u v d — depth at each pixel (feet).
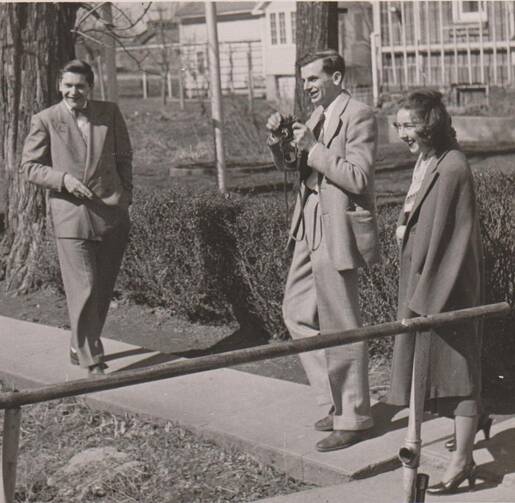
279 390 21.39
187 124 80.38
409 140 16.12
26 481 17.92
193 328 27.63
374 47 82.58
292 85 124.77
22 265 32.48
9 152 32.89
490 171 28.35
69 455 19.15
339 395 18.12
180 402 20.93
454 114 69.56
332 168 17.37
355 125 17.70
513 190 25.12
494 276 21.52
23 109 32.63
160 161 66.44
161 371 11.96
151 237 28.22
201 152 67.41
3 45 32.60
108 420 20.81
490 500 16.07
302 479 17.74
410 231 16.43
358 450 17.85
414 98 15.96
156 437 19.74
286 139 18.72
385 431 18.61
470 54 77.36
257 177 55.52
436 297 15.84
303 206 18.48
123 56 128.47
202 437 19.43
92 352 23.27
